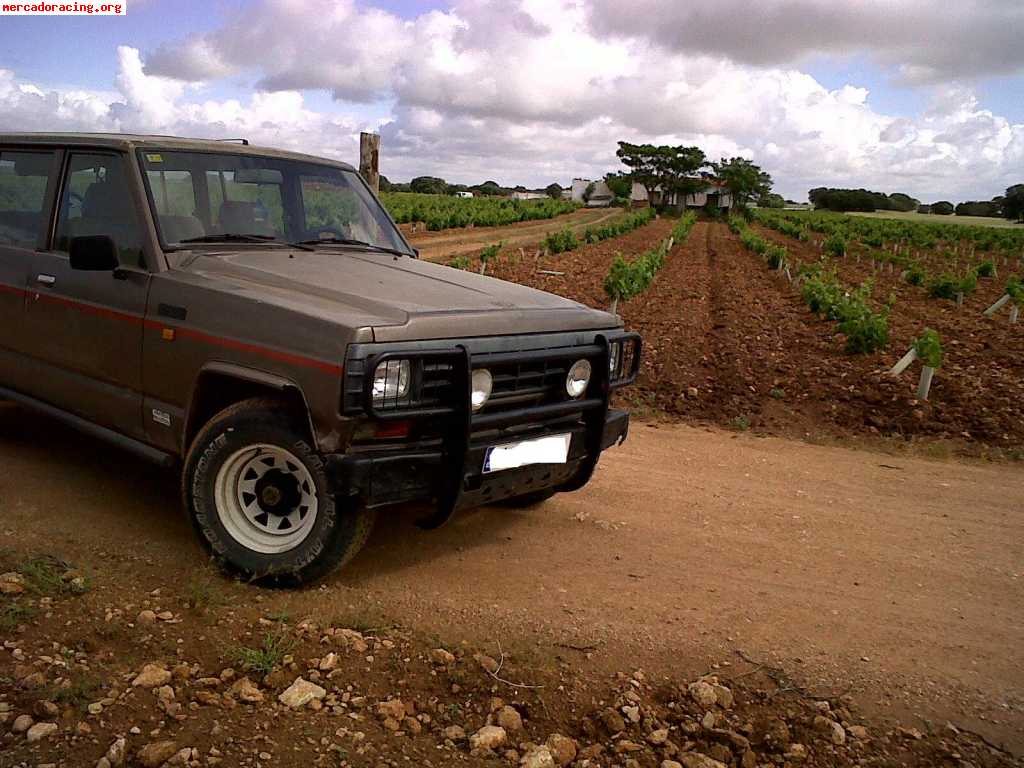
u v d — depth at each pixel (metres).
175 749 2.47
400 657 3.12
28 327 4.65
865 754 2.76
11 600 3.28
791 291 20.94
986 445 7.32
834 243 37.84
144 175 4.17
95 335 4.23
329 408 3.25
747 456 6.67
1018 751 2.83
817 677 3.19
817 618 3.71
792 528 4.92
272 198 4.64
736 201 117.56
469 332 3.58
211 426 3.62
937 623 3.75
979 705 3.07
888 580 4.23
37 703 2.61
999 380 9.53
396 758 2.55
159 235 4.05
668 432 7.42
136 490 4.75
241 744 2.54
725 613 3.70
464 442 3.45
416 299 3.73
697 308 16.56
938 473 6.48
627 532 4.66
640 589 3.91
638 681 3.08
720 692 3.00
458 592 3.74
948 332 14.01
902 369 9.60
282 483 3.59
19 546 3.84
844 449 7.22
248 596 3.56
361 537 3.53
